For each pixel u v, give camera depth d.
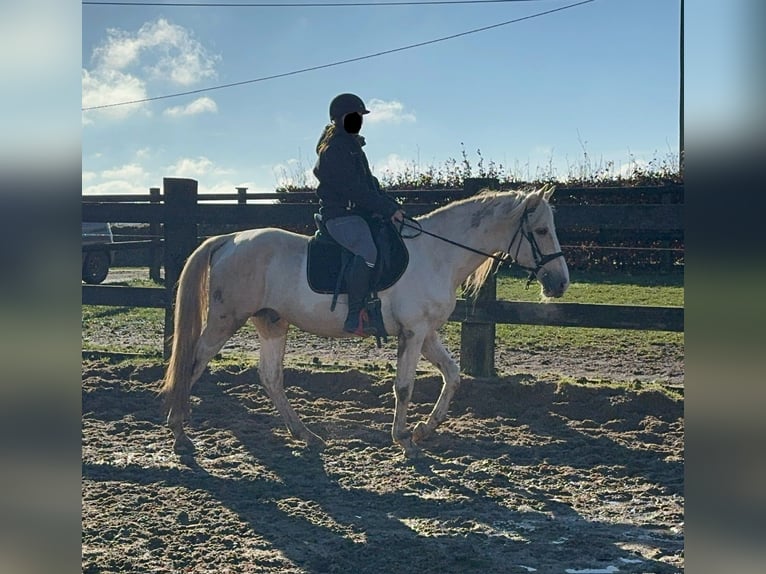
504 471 5.57
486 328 7.56
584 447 6.09
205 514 4.70
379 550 4.12
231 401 7.42
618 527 4.50
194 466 5.70
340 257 5.78
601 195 14.41
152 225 16.03
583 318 7.21
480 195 5.97
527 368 8.45
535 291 13.12
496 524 4.55
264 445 6.25
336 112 5.69
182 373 6.02
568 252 15.32
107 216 8.62
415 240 5.90
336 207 5.80
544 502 4.93
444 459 5.87
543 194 5.77
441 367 6.13
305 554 4.06
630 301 11.89
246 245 6.04
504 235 5.89
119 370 8.36
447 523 4.55
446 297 5.88
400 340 5.92
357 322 5.71
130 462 5.78
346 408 7.23
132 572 3.80
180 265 8.48
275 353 6.35
